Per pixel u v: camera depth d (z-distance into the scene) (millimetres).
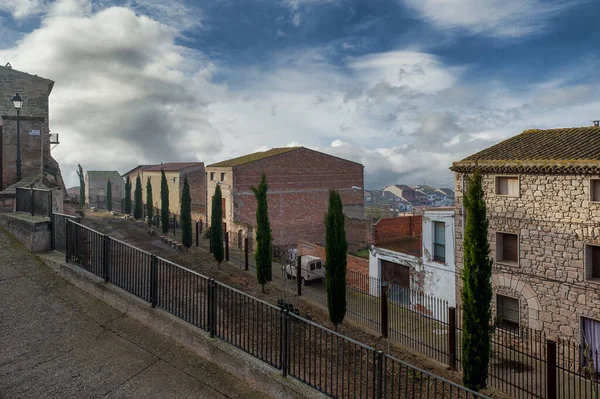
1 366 7000
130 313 9133
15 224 12992
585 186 15602
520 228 17547
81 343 7965
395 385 10172
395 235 28625
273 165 42344
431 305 21688
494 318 17266
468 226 13141
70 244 11039
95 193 70250
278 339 10617
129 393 6609
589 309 15555
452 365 14945
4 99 32344
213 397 6723
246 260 27453
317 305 21688
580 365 14008
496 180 18375
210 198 45375
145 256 9242
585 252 15695
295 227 43062
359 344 6301
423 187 96250
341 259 17875
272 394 6816
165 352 7898
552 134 20312
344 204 45656
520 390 13969
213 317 7953
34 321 8570
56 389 6539
